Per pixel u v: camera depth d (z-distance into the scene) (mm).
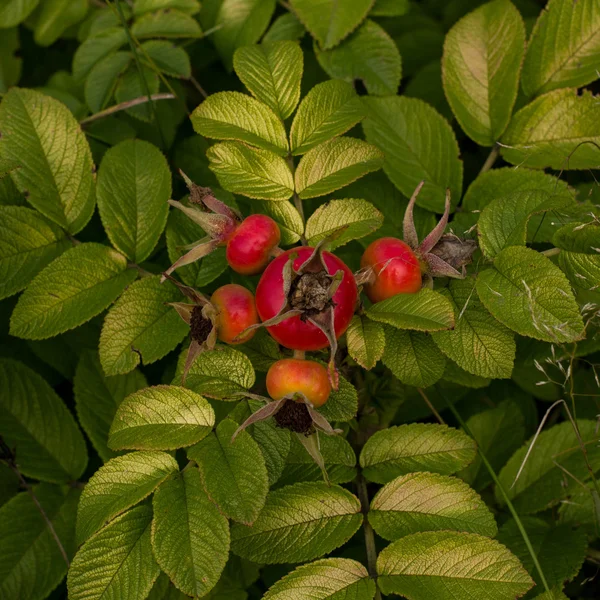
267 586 539
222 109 512
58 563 500
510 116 542
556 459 520
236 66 523
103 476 459
